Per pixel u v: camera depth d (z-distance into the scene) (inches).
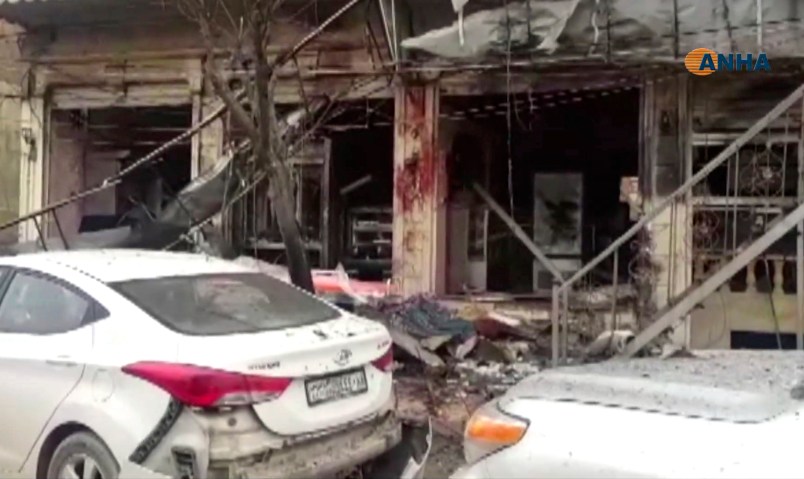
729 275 299.0
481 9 359.3
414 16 372.5
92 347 188.1
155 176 494.3
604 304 366.3
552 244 464.4
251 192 434.9
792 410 119.3
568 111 459.5
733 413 119.1
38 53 466.0
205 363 171.9
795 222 293.4
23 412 193.8
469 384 308.2
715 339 363.6
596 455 121.6
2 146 476.4
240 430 171.8
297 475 179.3
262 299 209.3
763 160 358.6
